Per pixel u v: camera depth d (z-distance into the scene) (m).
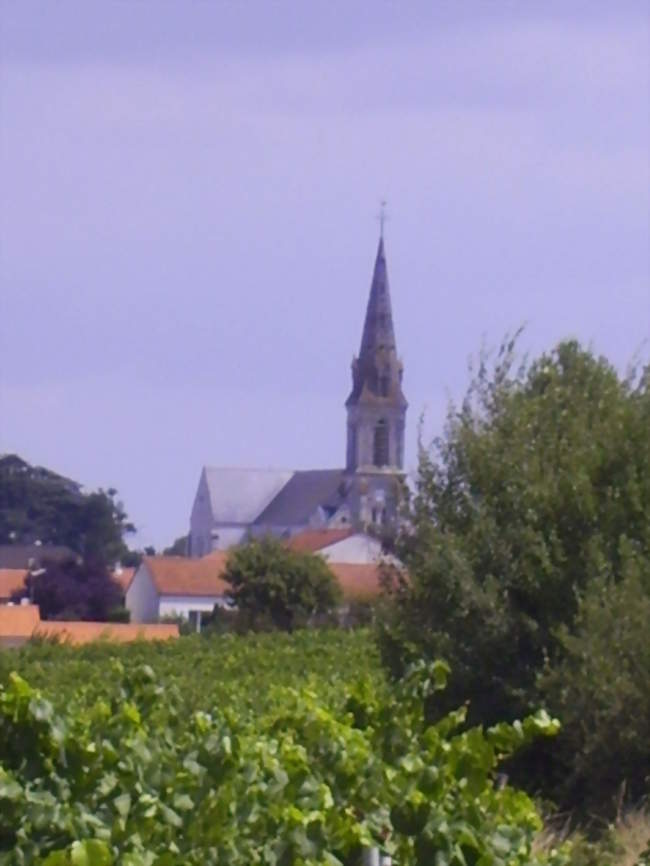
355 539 198.00
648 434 37.06
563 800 34.47
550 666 35.19
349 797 16.30
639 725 33.75
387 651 37.19
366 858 15.57
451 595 36.19
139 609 192.50
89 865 13.02
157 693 17.41
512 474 36.75
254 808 15.22
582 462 36.81
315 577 128.50
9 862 14.11
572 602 35.69
